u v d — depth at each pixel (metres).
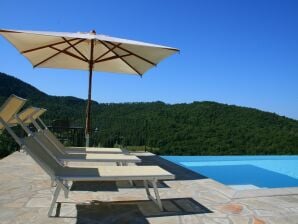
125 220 3.49
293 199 4.42
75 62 7.92
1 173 5.78
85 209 3.84
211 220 3.54
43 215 3.57
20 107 3.35
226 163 10.81
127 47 6.42
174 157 11.59
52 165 3.77
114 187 5.01
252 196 4.55
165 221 3.49
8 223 3.29
